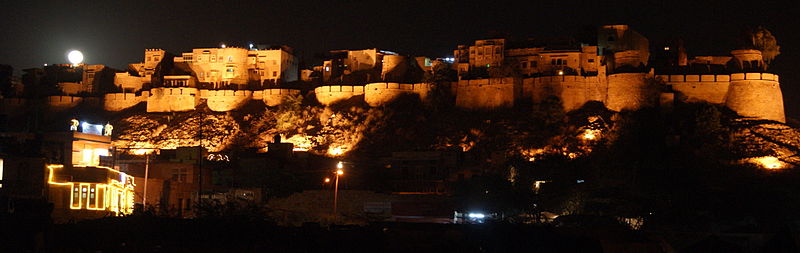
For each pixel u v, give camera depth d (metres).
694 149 110.75
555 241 40.06
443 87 128.38
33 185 51.41
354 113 128.25
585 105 120.25
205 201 51.88
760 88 119.75
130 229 40.44
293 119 129.38
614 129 114.06
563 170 95.06
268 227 41.50
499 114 120.94
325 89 133.62
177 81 140.50
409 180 96.12
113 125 135.62
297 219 63.94
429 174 97.44
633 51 125.50
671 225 73.81
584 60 128.62
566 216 56.38
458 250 39.22
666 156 108.31
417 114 125.06
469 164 100.75
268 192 86.88
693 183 95.88
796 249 46.38
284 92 136.38
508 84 122.62
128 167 76.50
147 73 146.62
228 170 93.31
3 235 38.41
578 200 78.56
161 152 99.00
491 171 94.88
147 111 138.75
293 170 100.62
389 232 40.84
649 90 118.88
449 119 122.69
